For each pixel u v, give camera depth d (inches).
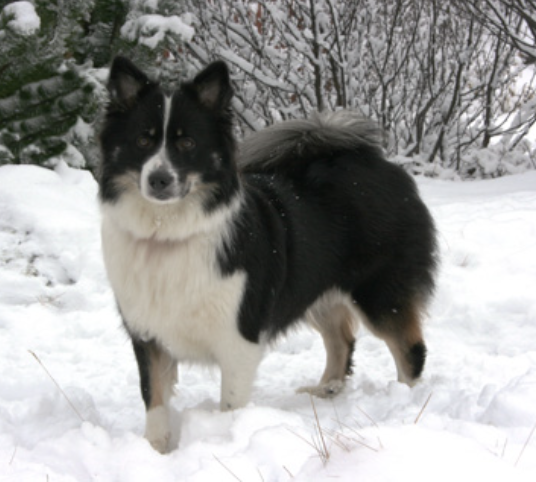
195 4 162.9
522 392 65.7
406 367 80.2
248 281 68.1
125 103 68.1
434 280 83.6
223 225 66.8
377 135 82.7
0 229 108.0
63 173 122.1
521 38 173.9
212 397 79.7
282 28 165.2
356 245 78.2
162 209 65.5
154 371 69.2
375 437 56.4
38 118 120.2
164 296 66.4
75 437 62.8
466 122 187.5
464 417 66.1
